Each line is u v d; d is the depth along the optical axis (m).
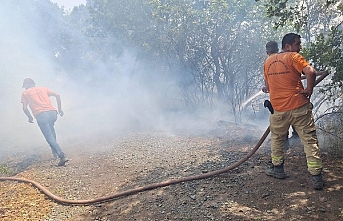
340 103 5.54
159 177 4.87
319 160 3.83
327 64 4.42
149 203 4.04
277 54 4.07
